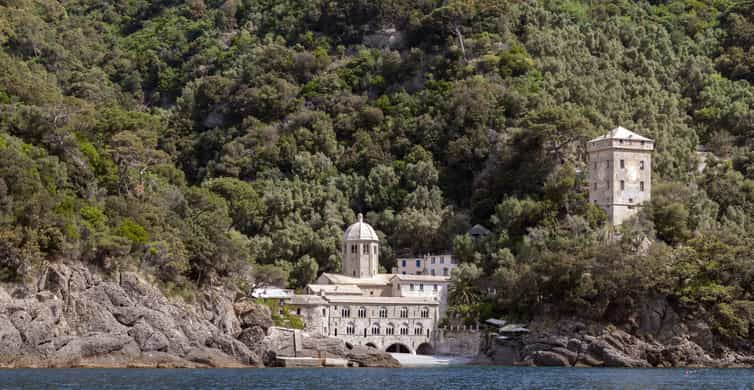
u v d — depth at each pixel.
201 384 179.62
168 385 175.38
